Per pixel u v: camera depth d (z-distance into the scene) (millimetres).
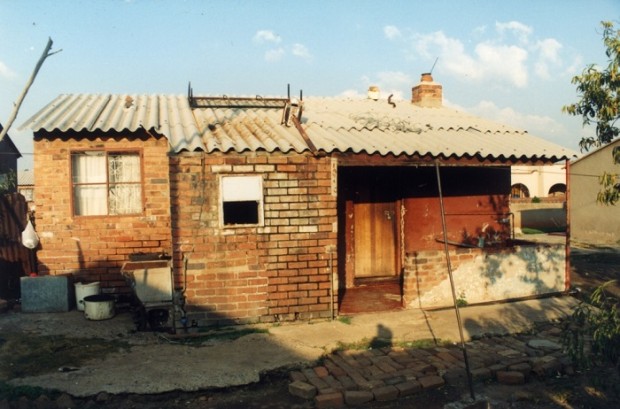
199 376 6539
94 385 6238
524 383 6734
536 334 8469
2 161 16406
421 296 9398
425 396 6316
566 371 7031
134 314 9258
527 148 10164
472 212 11922
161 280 8297
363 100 14172
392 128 10695
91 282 9867
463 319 8859
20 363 6941
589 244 20781
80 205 10000
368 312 9180
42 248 9766
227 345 7625
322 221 8742
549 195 38344
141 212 10156
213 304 8336
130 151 10039
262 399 6238
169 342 7836
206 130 9281
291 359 7117
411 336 8070
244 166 8398
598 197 6488
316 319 8750
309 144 8672
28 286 9422
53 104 10844
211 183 8289
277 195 8547
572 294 10516
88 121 9570
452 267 9555
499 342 8086
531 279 10164
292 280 8648
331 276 8805
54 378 6414
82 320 8953
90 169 10016
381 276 11703
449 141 10117
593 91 6484
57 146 9742
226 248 8359
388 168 11688
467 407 6039
